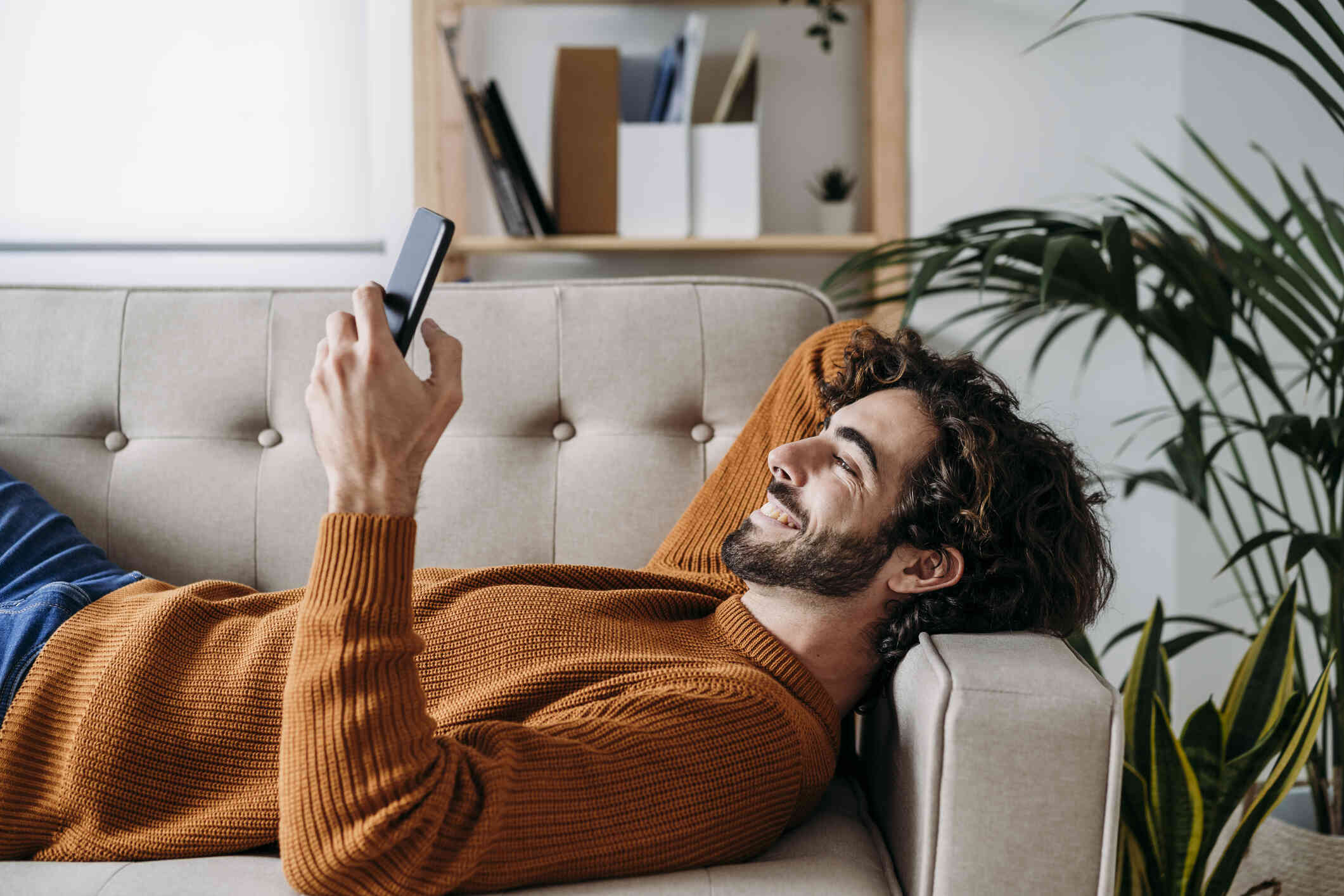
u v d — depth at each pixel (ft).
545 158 6.36
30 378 3.97
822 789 2.67
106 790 2.40
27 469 3.91
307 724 1.97
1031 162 6.07
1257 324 6.04
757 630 2.80
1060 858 2.07
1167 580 6.27
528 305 4.09
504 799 1.97
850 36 6.38
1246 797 4.34
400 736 1.96
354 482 2.12
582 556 3.91
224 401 4.02
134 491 3.91
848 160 6.41
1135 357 6.18
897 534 2.71
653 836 2.15
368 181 6.31
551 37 6.30
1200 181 6.06
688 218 5.80
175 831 2.35
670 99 5.90
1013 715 2.07
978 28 6.03
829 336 3.70
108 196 6.23
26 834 2.44
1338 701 3.85
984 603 2.71
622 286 4.14
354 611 2.04
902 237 5.98
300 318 4.08
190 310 4.08
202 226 6.28
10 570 3.24
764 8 6.36
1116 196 4.13
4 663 2.66
